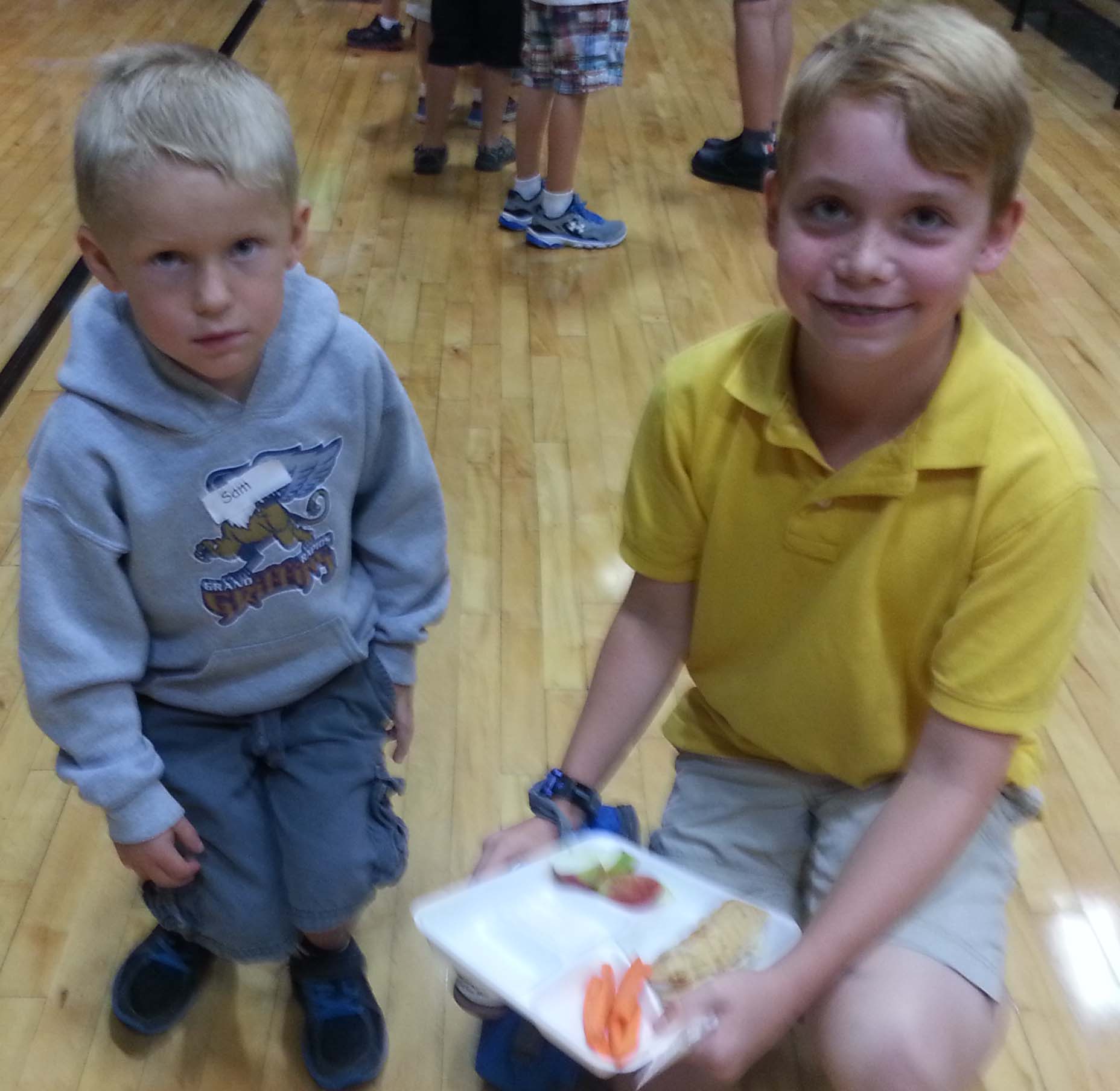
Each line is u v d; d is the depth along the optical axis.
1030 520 0.91
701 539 1.08
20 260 2.74
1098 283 2.80
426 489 1.17
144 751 1.04
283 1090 1.20
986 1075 1.20
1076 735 1.59
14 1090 1.18
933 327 0.88
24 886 1.36
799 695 1.05
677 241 2.96
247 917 1.14
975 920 0.99
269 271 0.95
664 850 1.16
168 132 0.88
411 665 1.22
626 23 2.73
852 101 0.81
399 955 1.32
